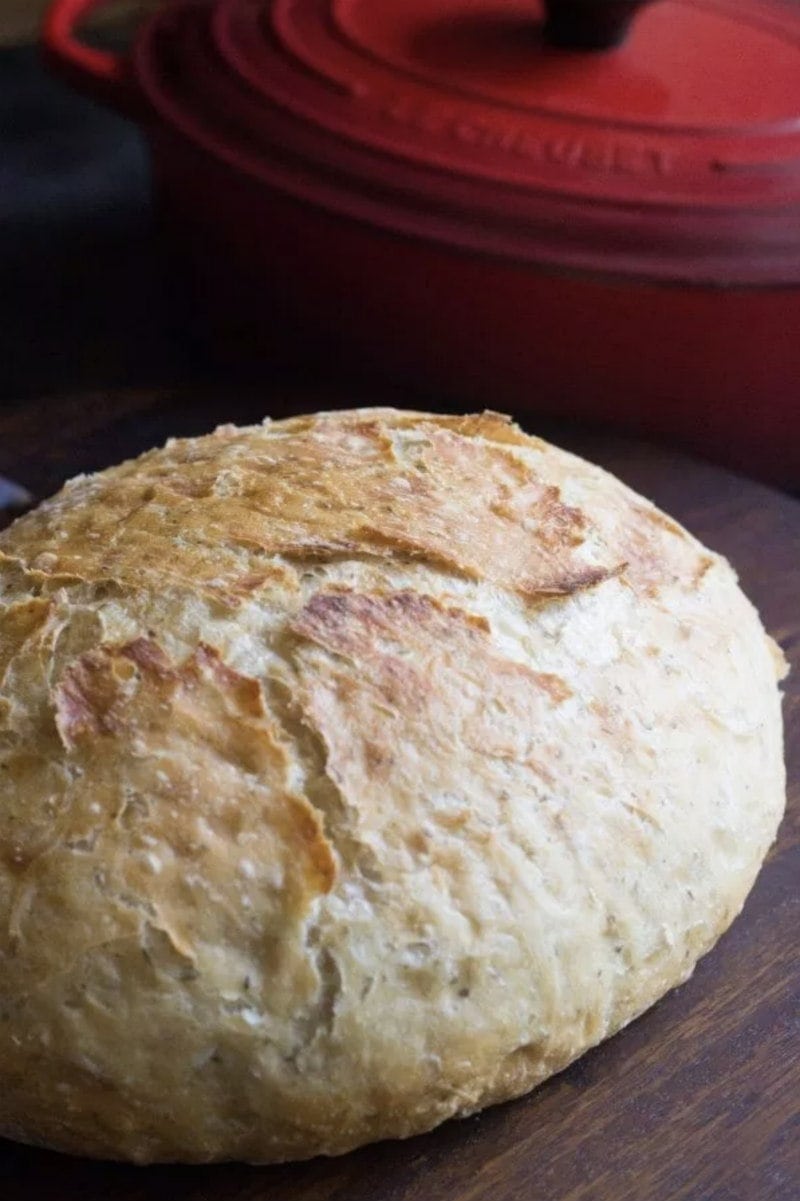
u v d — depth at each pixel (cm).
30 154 113
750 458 82
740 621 66
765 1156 60
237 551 61
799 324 75
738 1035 62
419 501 63
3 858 57
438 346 79
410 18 81
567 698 60
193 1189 59
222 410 81
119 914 56
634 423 80
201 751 57
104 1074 56
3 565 61
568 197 74
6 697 58
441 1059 57
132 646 58
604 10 77
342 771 57
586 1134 60
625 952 59
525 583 61
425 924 57
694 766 61
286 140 77
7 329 98
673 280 74
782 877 66
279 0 83
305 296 80
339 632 59
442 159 76
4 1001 56
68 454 79
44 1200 58
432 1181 59
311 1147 58
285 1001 56
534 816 58
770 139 76
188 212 82
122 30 118
